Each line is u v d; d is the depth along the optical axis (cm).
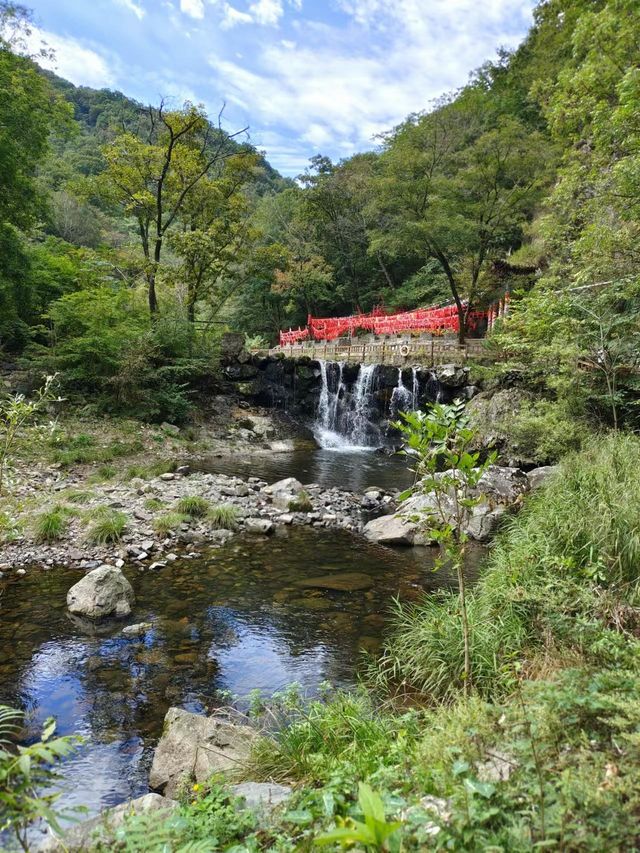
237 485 1311
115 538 898
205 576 789
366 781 253
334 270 4147
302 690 496
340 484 1457
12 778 182
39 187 2188
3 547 844
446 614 522
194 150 2450
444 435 358
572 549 525
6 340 2030
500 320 1938
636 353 998
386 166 2283
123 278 2662
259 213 4381
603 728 246
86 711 464
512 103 3167
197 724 404
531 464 1448
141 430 1847
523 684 337
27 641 588
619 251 1015
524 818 190
